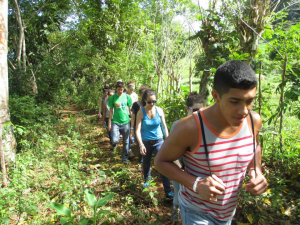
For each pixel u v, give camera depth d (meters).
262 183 1.57
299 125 5.59
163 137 4.09
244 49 4.25
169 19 7.91
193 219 1.75
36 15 10.78
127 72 10.91
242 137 1.55
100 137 7.83
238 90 1.29
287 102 3.70
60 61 11.73
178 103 5.93
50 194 3.93
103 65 11.60
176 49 8.05
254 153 1.65
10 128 4.76
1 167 3.99
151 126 3.88
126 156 5.36
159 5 8.03
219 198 1.65
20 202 3.29
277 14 4.37
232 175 1.60
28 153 5.16
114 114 5.48
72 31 13.02
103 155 6.02
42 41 11.36
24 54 9.95
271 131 3.79
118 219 3.16
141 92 5.11
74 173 4.25
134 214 3.35
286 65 4.05
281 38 4.39
